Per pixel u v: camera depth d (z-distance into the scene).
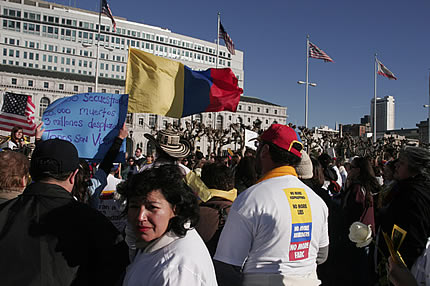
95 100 4.31
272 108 106.44
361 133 98.75
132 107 5.44
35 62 95.50
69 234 1.89
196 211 1.71
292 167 2.48
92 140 4.20
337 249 4.55
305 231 2.26
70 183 2.17
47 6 101.56
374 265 3.77
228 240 2.18
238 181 4.72
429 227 2.62
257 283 2.11
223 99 5.92
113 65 101.75
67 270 1.84
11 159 2.54
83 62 99.50
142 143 78.88
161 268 1.54
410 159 2.97
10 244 1.79
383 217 3.07
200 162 9.22
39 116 77.50
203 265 1.58
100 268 1.96
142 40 104.12
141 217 1.63
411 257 2.59
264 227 2.13
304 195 2.36
